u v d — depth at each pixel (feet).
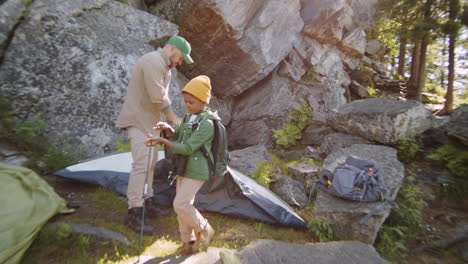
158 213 10.07
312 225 10.36
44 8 13.75
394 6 29.96
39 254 6.96
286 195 13.38
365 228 9.79
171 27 19.44
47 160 11.90
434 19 27.35
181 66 25.08
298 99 26.12
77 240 7.59
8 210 7.25
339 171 11.33
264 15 22.97
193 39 23.04
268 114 24.91
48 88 13.29
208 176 7.21
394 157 14.17
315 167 16.10
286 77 27.09
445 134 16.29
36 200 8.27
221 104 26.03
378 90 36.63
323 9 27.35
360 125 17.85
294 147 22.33
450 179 13.74
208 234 8.15
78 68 14.39
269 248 8.68
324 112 26.13
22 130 11.90
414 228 10.98
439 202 12.62
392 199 11.00
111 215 9.55
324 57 30.25
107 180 11.34
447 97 29.37
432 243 10.11
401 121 16.35
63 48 14.05
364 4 34.09
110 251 7.54
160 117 9.66
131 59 16.70
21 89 12.53
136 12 17.70
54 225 7.82
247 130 25.63
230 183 11.38
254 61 23.52
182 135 7.55
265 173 14.93
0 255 6.08
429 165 15.37
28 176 8.91
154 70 8.50
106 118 15.05
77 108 14.05
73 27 14.57
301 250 8.78
